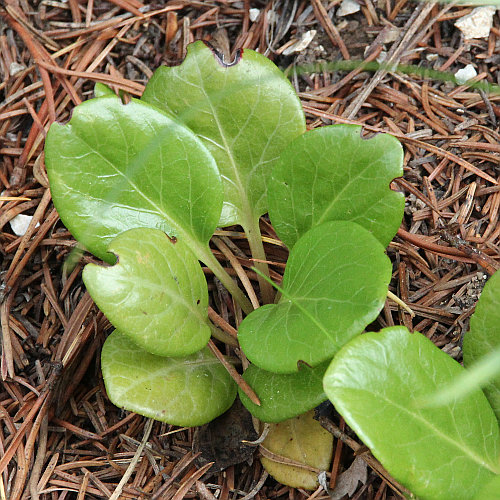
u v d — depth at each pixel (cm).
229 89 30
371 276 27
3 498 30
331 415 30
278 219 30
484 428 27
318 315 27
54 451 31
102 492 30
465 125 33
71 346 31
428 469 26
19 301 32
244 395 29
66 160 29
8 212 33
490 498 26
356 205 29
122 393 28
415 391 26
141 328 27
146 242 28
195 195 29
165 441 31
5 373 31
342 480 30
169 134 29
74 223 29
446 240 32
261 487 30
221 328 32
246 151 30
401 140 33
